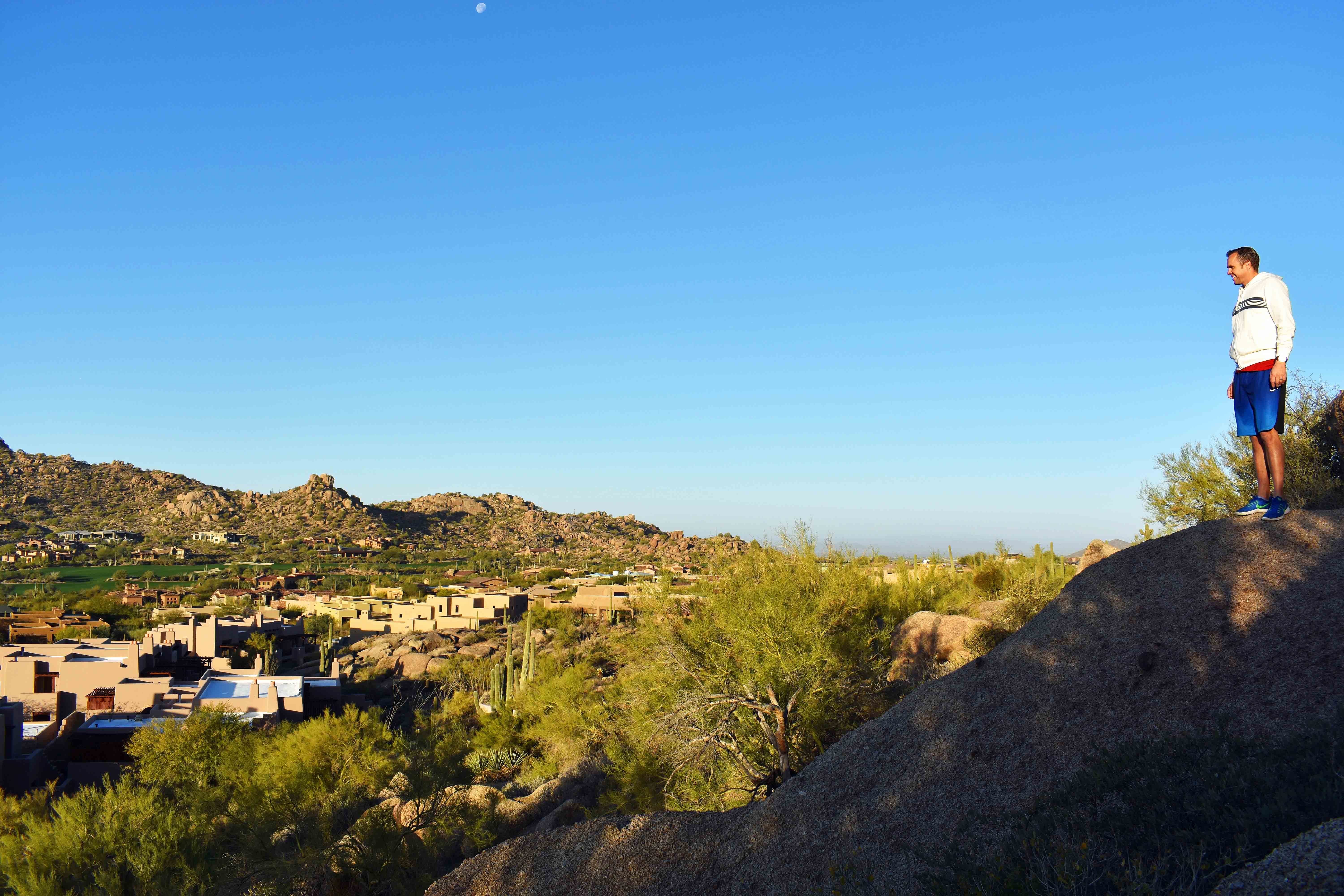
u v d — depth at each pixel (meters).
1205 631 6.28
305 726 24.14
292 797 19.64
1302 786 4.22
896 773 6.89
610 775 19.53
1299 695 5.30
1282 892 3.36
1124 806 4.89
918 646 19.70
